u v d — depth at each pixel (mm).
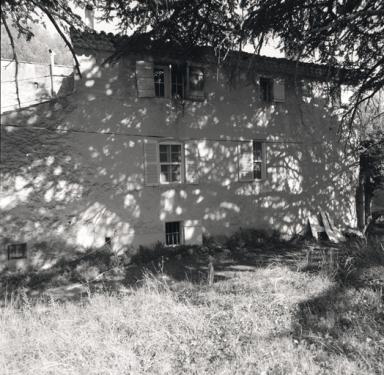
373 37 9992
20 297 8891
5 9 7855
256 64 14328
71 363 4301
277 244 15125
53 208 11414
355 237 16984
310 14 9688
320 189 17453
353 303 5805
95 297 7219
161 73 13492
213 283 7773
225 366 4227
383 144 16531
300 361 4262
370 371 4074
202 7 10055
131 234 12625
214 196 14359
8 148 10789
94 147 11977
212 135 14266
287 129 16344
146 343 4770
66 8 7996
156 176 13102
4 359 4477
